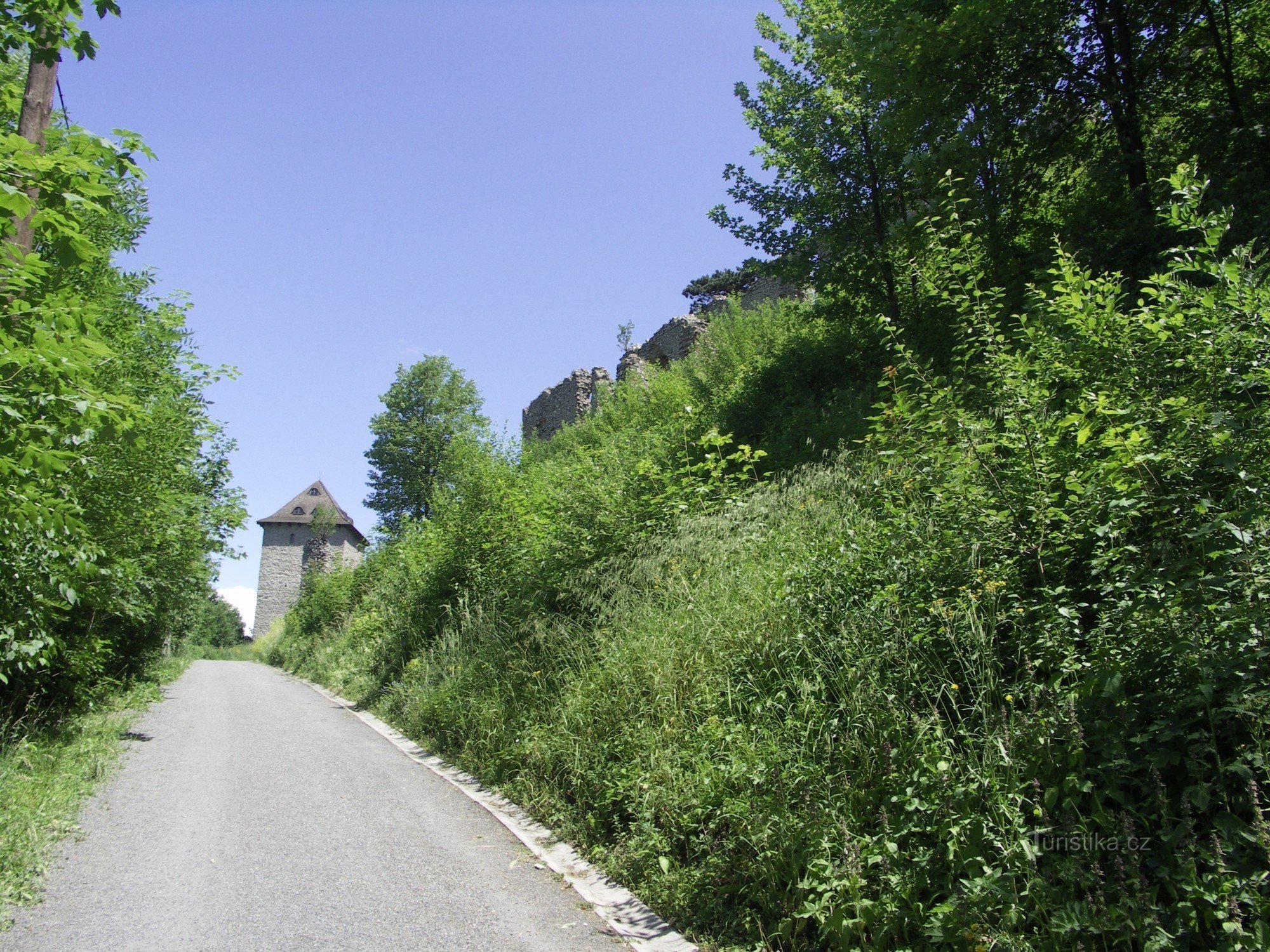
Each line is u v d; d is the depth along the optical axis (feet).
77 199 15.33
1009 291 31.94
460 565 42.32
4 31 18.12
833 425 34.50
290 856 17.34
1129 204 29.94
